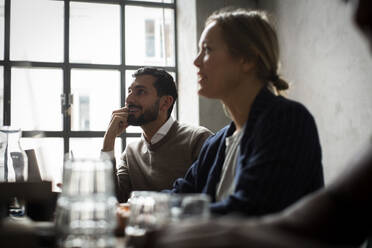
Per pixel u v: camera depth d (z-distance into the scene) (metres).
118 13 3.70
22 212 1.55
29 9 3.48
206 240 0.52
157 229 0.60
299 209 0.64
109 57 3.65
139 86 2.44
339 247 0.56
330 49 2.59
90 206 0.81
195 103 3.34
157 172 2.31
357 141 2.34
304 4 2.89
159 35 3.76
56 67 3.49
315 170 1.03
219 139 1.41
